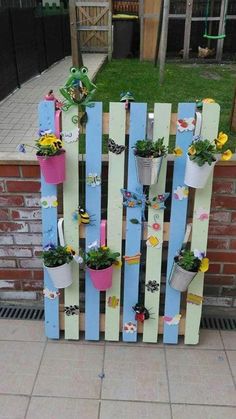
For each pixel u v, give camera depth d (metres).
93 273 2.22
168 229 2.27
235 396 2.16
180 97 5.15
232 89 5.65
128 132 2.10
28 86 5.77
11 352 2.41
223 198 2.39
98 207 2.22
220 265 2.58
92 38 8.39
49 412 2.06
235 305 2.71
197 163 1.95
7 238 2.57
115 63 7.81
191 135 2.07
